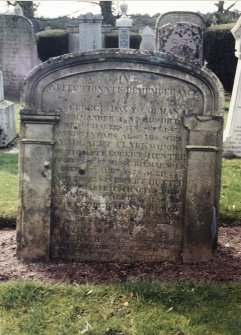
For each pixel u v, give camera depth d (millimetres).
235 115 2912
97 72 1501
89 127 1533
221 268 1556
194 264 1584
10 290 1362
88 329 1214
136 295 1357
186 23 4312
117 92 1513
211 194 1553
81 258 1607
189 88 1497
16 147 3145
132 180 1562
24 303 1321
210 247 1592
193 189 1548
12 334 1198
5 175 2441
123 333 1210
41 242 1582
